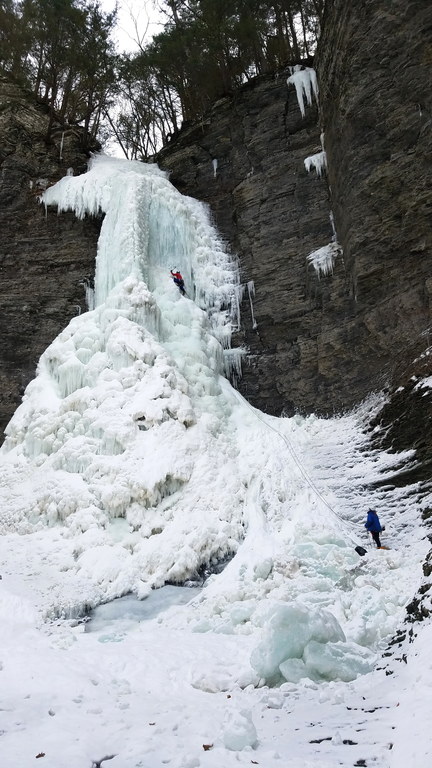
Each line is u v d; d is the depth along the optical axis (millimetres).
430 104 17234
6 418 21875
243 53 27484
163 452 16047
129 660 9078
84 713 6871
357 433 16906
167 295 21531
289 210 23391
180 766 5098
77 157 26672
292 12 27562
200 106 29844
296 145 24047
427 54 17281
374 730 5605
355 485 14695
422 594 8516
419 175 17516
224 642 9969
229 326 22844
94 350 19109
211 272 23734
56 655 9461
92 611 12555
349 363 19312
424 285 17312
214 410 18625
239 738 5633
